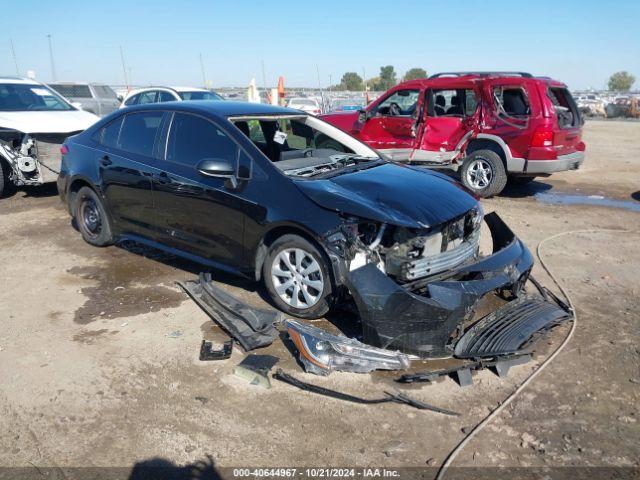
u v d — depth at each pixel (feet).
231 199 15.02
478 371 12.35
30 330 14.28
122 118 18.85
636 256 20.36
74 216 21.20
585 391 11.64
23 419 10.71
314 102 79.77
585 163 45.37
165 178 16.65
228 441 10.10
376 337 12.25
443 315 11.92
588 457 9.70
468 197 15.07
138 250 20.49
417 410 11.00
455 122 30.99
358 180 14.65
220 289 15.99
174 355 13.03
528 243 22.03
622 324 14.70
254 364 12.39
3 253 20.25
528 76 31.17
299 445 9.99
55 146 28.09
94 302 15.96
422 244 12.91
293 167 15.57
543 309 14.48
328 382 11.91
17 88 31.12
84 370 12.39
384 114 34.06
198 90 46.03
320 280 13.71
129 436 10.23
